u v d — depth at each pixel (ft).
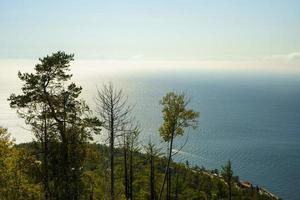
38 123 79.71
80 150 79.77
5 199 79.30
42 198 83.15
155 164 166.91
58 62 76.69
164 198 162.20
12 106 78.23
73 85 81.41
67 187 79.92
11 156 80.18
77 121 81.20
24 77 77.10
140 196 146.92
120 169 132.98
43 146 79.77
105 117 74.08
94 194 100.63
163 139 118.52
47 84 79.20
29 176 81.05
